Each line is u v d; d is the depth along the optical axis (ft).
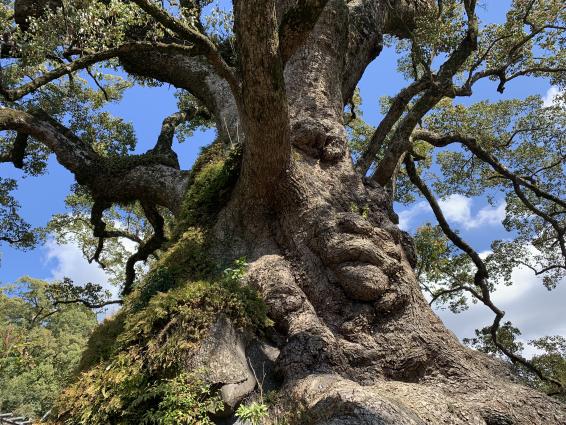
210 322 17.22
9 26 24.59
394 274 20.31
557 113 45.52
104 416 15.75
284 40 19.60
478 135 47.52
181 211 26.99
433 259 48.57
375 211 24.81
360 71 36.96
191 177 29.43
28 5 37.27
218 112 34.78
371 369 17.63
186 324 17.19
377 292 19.49
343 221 21.70
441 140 39.37
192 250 23.08
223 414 15.46
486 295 43.37
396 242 23.45
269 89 18.69
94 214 41.88
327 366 16.63
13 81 29.63
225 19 27.35
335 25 31.63
